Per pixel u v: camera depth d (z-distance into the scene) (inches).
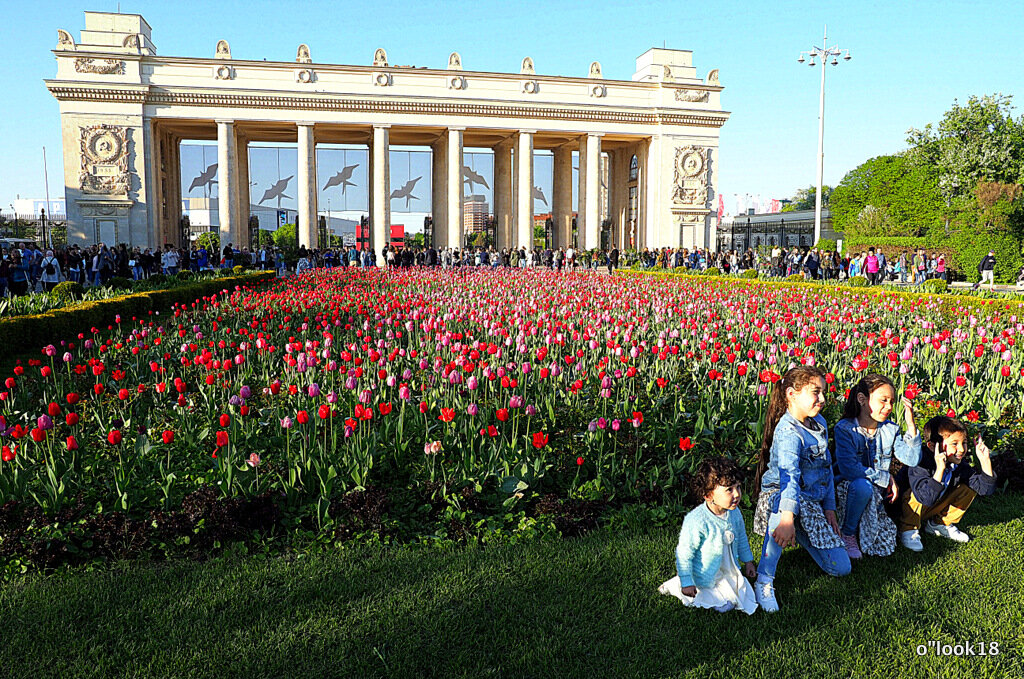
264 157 2810.0
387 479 335.0
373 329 708.0
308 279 1475.1
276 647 216.8
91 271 1804.9
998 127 2906.0
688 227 3088.1
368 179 3043.8
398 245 3080.7
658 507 318.7
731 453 380.2
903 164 3501.5
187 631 226.1
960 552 280.8
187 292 1067.9
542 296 992.2
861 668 209.2
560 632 225.8
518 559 271.7
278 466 338.6
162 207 2869.1
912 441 280.5
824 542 258.7
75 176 2551.7
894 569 268.4
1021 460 370.9
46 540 269.7
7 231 2938.0
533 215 2952.8
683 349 587.8
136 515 297.3
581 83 2950.3
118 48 2549.2
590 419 419.8
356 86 2765.7
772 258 2103.8
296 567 265.0
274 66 2687.0
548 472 349.7
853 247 2832.2
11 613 236.7
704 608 239.6
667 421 407.5
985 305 956.6
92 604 241.9
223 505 287.3
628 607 240.8
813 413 257.8
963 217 2330.2
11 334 594.9
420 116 2815.0
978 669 208.5
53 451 346.9
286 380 502.9
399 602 241.3
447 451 359.6
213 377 418.6
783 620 234.8
